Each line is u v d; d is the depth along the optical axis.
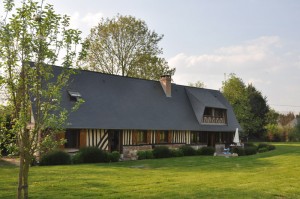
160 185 10.76
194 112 30.50
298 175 13.78
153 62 37.59
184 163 18.64
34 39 6.23
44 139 6.42
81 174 12.74
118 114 23.64
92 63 36.00
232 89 48.19
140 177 12.41
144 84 28.77
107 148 22.22
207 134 31.19
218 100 33.81
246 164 18.02
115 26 36.47
